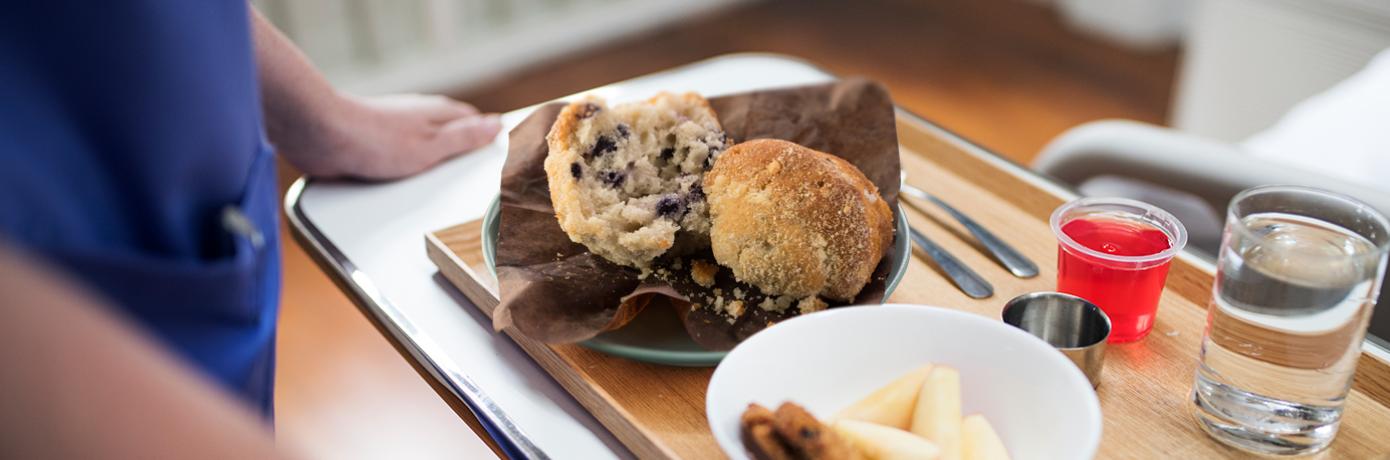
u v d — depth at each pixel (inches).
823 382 38.5
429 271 45.3
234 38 36.0
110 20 32.9
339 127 48.4
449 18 119.2
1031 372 37.8
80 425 25.2
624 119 44.4
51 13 32.4
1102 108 113.0
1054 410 37.2
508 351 42.3
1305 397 37.9
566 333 40.7
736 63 56.7
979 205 47.4
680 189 43.8
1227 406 38.5
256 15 46.7
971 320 38.5
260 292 36.7
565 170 43.1
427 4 116.6
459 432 65.2
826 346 38.6
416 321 43.2
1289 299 37.1
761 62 56.7
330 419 66.6
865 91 46.2
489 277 43.5
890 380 38.6
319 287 79.8
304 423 66.2
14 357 24.2
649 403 39.9
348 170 49.2
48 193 32.5
